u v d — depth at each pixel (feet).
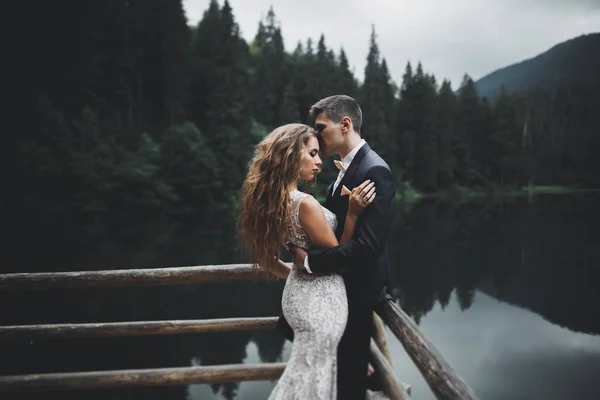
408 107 222.89
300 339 5.84
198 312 37.88
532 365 30.63
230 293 45.06
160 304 40.34
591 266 64.23
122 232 80.07
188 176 119.44
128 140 135.95
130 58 152.97
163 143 124.47
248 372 7.31
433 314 42.57
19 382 6.81
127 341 32.32
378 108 208.54
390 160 206.08
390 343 32.35
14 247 62.08
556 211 158.10
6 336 7.25
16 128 111.75
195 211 118.11
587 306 45.83
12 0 128.88
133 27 160.45
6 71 125.39
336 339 5.73
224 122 150.51
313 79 203.92
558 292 50.96
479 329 38.32
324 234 5.53
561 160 306.55
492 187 241.96
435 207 170.81
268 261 5.80
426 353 4.05
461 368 29.94
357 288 5.89
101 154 110.01
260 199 5.69
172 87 161.07
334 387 5.76
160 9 164.45
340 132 5.99
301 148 5.62
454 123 249.75
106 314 36.73
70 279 7.23
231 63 175.11
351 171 5.89
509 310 43.80
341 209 6.04
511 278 57.00
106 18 150.30
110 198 105.70
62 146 105.19
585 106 325.21
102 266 51.21
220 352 29.99
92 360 28.02
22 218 89.40
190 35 184.14
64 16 137.18
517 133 268.62
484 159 253.24
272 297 43.39
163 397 23.36
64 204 100.32
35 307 38.34
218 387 24.63
